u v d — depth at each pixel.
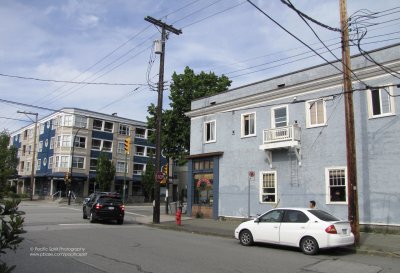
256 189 23.33
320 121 20.67
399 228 17.05
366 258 12.29
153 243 14.27
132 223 24.08
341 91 19.89
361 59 19.11
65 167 58.53
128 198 62.88
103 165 54.88
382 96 18.31
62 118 59.88
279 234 13.54
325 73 20.72
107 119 63.50
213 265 10.24
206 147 27.22
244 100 24.59
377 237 16.39
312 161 20.62
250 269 9.90
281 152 22.20
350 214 14.29
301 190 20.92
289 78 22.48
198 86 34.34
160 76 24.45
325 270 10.12
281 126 22.48
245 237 14.56
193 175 28.08
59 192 58.66
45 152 63.81
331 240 12.40
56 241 13.88
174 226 21.36
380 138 18.08
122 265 9.91
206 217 26.44
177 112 34.22
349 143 14.53
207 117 27.55
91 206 23.25
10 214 5.00
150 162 61.84
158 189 23.66
